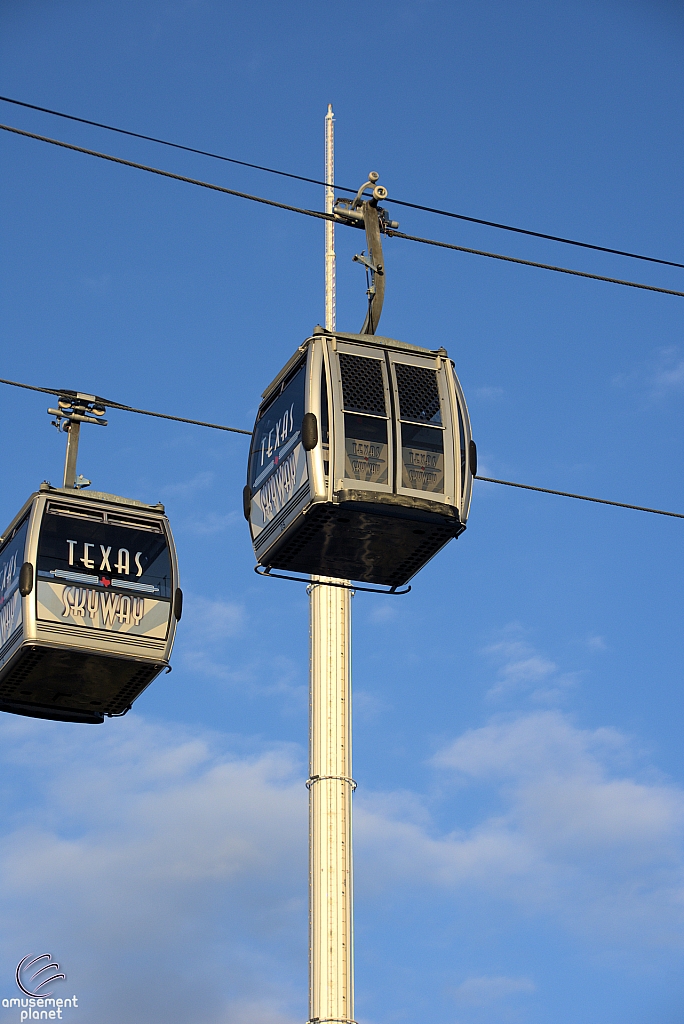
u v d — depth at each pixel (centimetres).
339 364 2720
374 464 2680
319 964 5219
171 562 3039
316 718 5556
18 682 3038
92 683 3053
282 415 2791
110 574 2992
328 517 2667
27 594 2927
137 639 2975
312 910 5316
